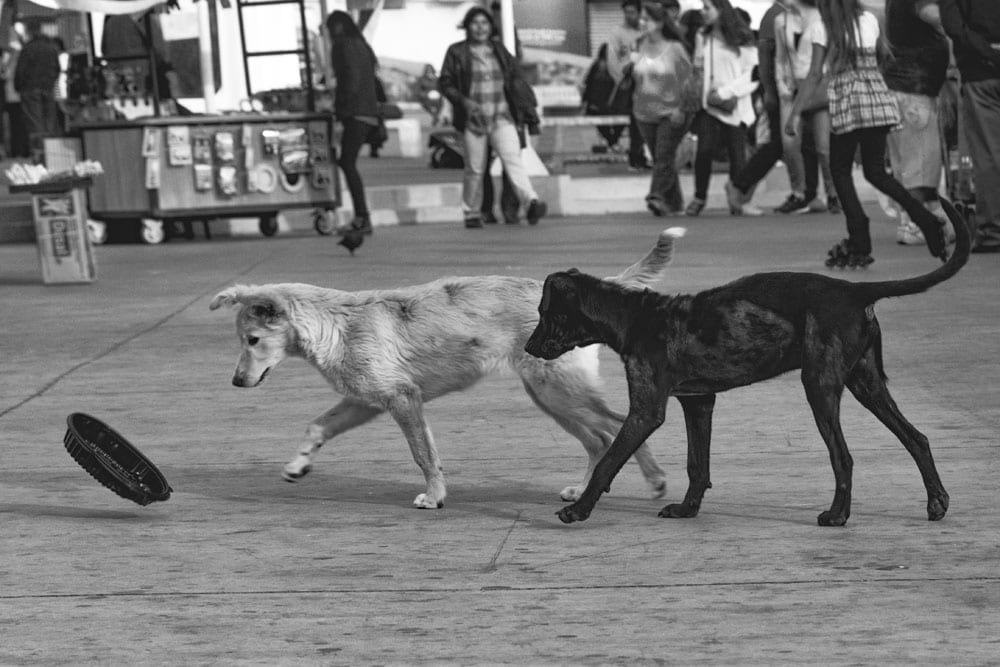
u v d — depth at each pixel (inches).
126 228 1186.6
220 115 1165.7
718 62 1205.1
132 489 369.4
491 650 262.7
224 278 874.8
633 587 298.8
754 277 341.1
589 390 375.9
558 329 348.2
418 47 2420.0
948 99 921.5
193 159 1154.0
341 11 1128.2
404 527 355.6
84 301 797.2
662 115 1222.9
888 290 333.4
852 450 418.9
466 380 381.4
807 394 334.0
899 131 879.7
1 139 2081.7
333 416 401.1
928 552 316.8
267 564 324.8
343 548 337.1
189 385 552.4
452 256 932.6
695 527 345.7
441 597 295.9
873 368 343.0
